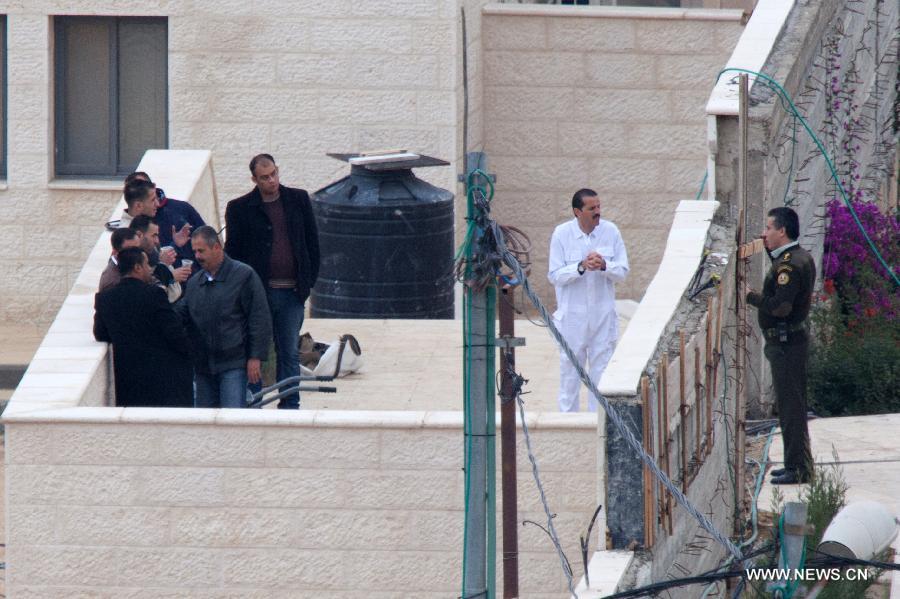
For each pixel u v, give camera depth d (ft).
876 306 181.57
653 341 121.08
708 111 155.74
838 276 186.29
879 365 168.35
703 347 130.11
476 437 105.29
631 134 242.37
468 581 106.52
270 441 135.64
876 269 187.01
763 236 141.28
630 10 239.50
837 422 160.35
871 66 216.54
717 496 135.64
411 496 135.44
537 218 244.63
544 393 170.30
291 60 228.22
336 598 137.08
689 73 240.73
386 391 172.04
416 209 202.90
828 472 143.23
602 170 243.60
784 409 140.46
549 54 241.76
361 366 179.22
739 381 141.59
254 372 150.51
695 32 239.91
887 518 97.76
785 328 139.85
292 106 229.25
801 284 138.72
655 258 244.63
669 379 117.80
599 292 154.20
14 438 136.05
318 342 186.29
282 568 136.98
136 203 155.43
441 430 134.41
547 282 245.65
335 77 228.43
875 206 195.52
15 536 137.49
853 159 203.92
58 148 231.30
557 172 243.81
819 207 183.93
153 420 135.54
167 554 137.18
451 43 225.97
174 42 228.02
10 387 203.21
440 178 229.45
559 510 134.41
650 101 241.55
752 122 154.81
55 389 140.05
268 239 160.45
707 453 130.52
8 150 227.81
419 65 227.40
